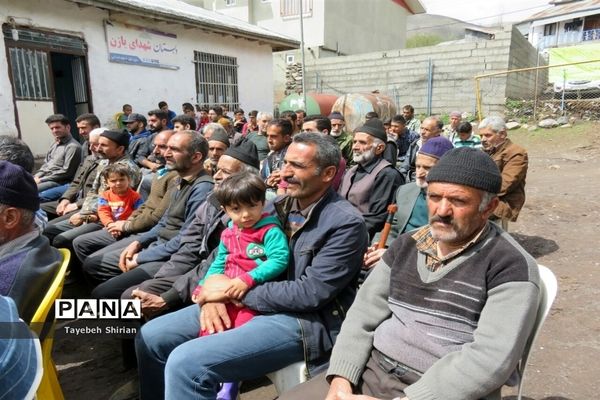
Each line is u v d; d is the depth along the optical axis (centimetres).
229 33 1141
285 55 2092
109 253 343
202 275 266
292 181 219
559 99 1448
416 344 165
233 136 838
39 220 337
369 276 193
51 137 809
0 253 179
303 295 205
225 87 1236
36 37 771
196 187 315
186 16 983
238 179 219
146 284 280
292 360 209
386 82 1664
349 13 2247
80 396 271
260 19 2203
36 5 766
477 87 1257
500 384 147
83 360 310
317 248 215
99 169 451
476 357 148
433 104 1570
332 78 1784
